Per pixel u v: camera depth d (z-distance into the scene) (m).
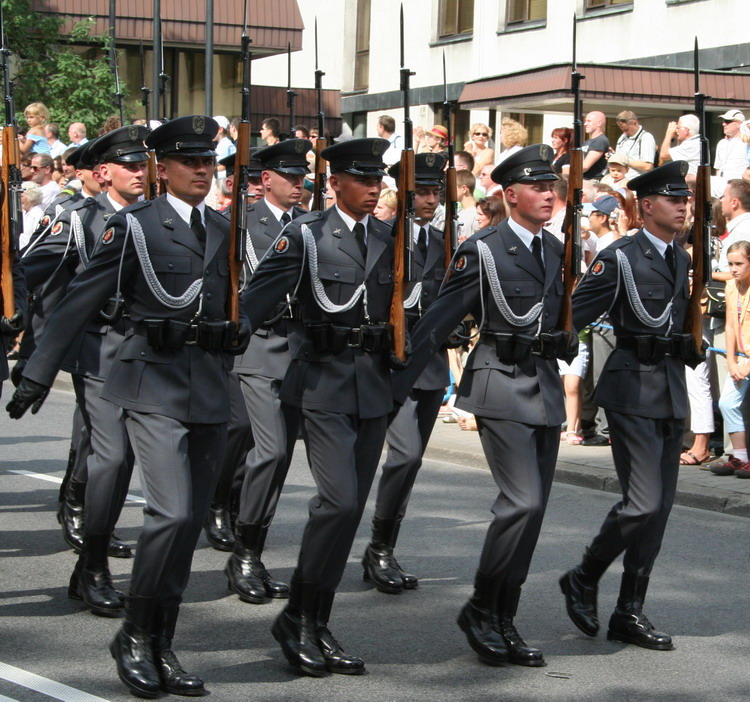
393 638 7.11
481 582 6.72
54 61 25.44
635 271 7.16
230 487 9.00
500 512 6.68
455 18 27.59
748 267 11.08
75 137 19.47
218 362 6.39
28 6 25.05
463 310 6.89
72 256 8.24
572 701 6.16
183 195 6.37
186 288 6.26
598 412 12.91
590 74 17.42
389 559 8.12
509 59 25.98
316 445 6.55
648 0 22.50
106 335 7.67
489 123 25.80
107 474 7.38
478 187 15.51
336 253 6.69
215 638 7.03
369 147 6.70
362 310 6.70
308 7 31.69
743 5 20.56
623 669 6.66
